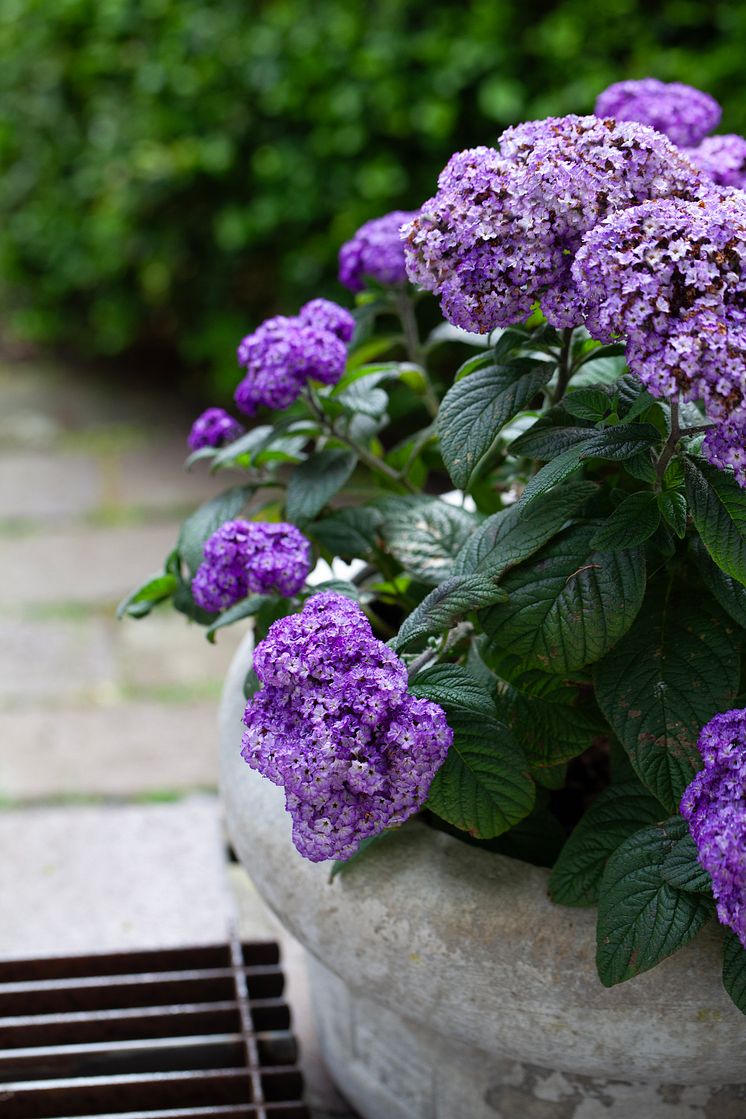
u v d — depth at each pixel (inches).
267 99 85.1
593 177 33.9
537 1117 38.8
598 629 35.1
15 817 55.1
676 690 35.5
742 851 31.8
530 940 35.7
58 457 91.4
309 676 33.1
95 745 61.2
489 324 34.6
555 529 35.5
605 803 36.4
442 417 36.5
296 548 37.8
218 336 93.4
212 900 51.2
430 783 33.5
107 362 109.5
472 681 35.1
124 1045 44.5
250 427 95.9
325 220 86.7
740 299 32.1
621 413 36.0
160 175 90.7
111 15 95.3
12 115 105.8
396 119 79.7
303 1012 47.6
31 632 70.6
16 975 46.7
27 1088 42.7
